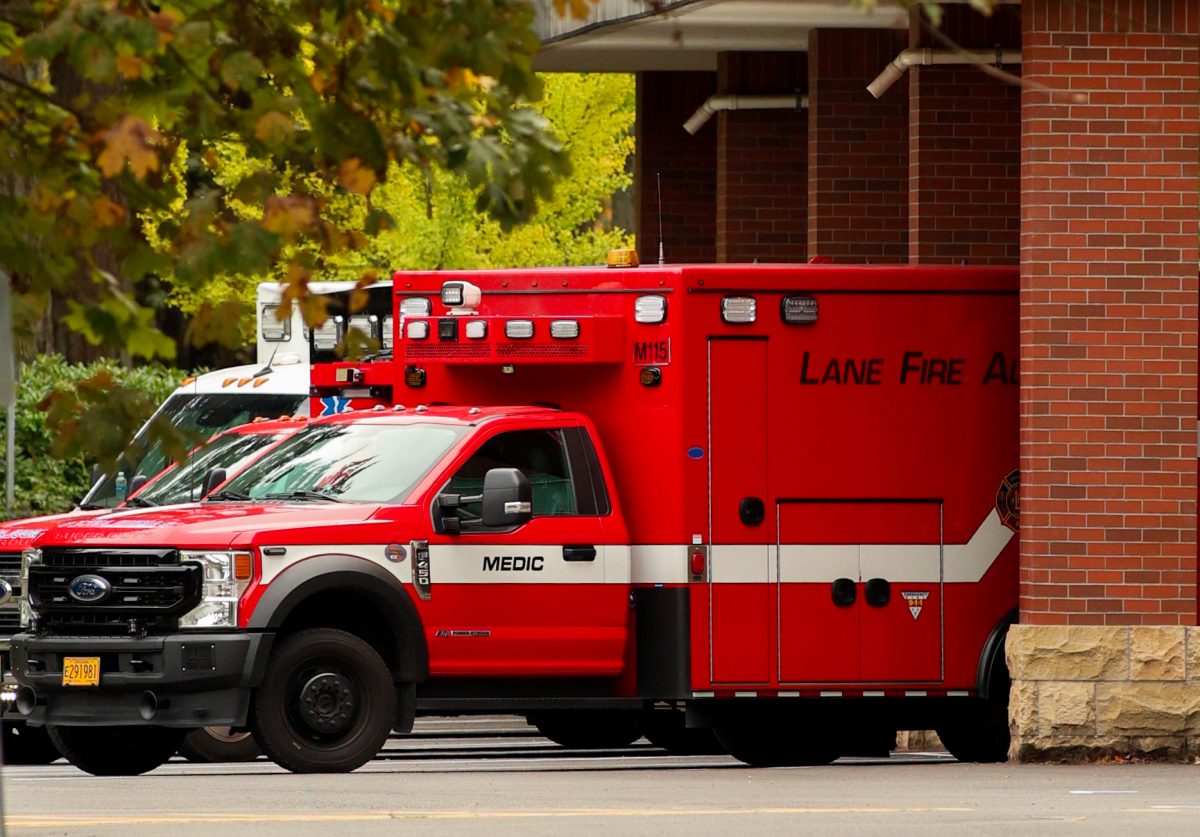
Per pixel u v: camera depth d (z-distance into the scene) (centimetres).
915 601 4309
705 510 4200
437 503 3978
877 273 4309
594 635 4103
